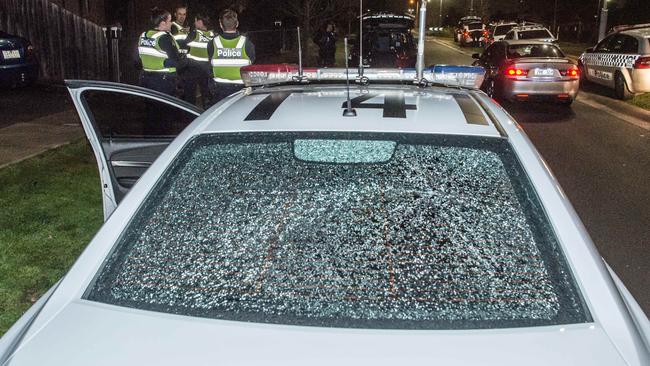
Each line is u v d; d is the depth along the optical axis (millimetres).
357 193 2324
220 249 2129
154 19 7812
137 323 1778
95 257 2016
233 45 7797
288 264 2084
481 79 3148
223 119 2586
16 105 11539
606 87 16312
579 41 42812
